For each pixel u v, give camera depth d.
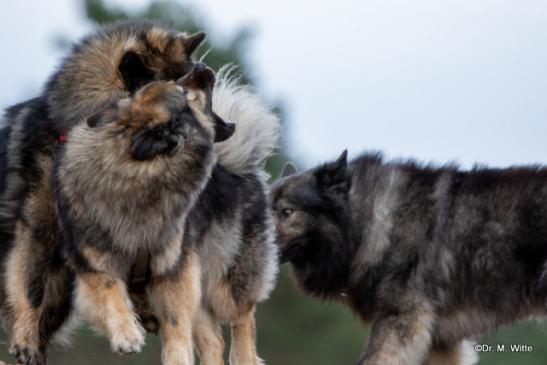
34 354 11.45
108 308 10.66
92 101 11.42
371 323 13.97
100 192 10.59
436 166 14.20
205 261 12.62
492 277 13.62
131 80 11.61
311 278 14.54
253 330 13.30
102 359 23.55
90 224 10.74
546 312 13.66
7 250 11.64
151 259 11.01
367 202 13.99
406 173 14.05
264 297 13.41
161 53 11.80
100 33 11.93
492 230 13.62
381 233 13.80
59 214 11.05
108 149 10.52
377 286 13.78
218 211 12.64
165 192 10.66
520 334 22.64
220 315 13.03
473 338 13.85
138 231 10.74
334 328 29.47
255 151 13.16
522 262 13.58
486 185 13.84
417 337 13.48
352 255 14.04
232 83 13.35
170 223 10.85
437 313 13.66
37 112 11.74
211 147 10.88
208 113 10.97
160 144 10.41
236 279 13.01
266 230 13.34
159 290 11.16
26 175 11.48
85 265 10.84
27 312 11.45
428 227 13.70
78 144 10.77
